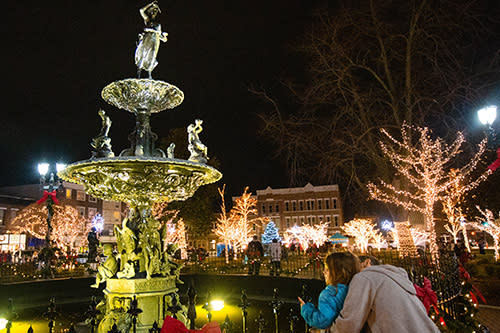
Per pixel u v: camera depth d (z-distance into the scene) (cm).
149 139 716
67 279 1211
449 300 630
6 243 3612
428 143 1850
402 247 1884
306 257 2147
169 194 666
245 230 3441
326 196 5859
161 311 645
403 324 251
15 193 4494
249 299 1232
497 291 1041
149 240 667
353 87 2167
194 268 1481
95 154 636
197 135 693
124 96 687
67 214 3856
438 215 3528
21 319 952
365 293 262
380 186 2273
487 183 2477
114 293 642
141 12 713
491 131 1041
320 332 322
